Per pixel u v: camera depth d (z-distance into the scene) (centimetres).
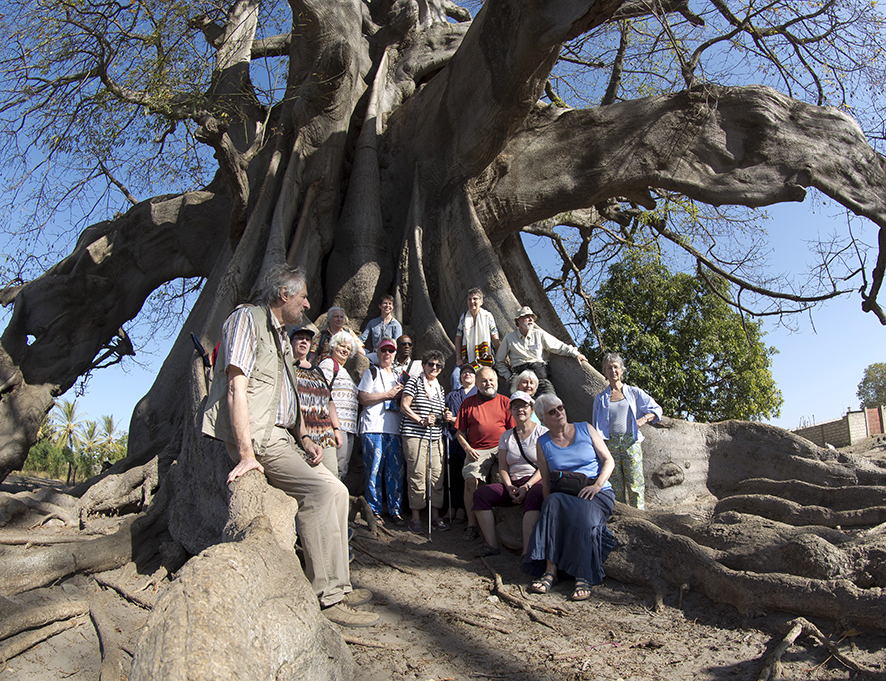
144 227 1166
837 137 1026
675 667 379
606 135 1065
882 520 544
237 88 1123
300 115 1038
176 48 892
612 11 769
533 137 1084
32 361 1109
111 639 414
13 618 415
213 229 1170
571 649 408
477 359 823
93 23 899
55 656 408
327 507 400
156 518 573
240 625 202
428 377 710
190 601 201
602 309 2134
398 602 482
